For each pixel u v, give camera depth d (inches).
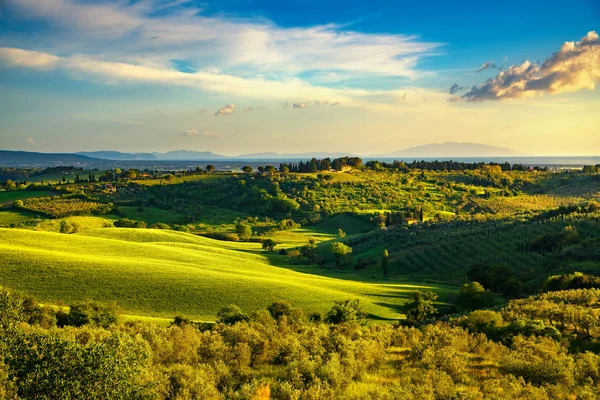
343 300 2824.8
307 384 889.5
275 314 2249.0
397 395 841.5
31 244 3464.6
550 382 978.1
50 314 1733.5
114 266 2908.5
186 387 800.9
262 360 1148.5
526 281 3688.5
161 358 1044.5
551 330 1563.7
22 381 604.4
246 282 2928.2
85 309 1824.6
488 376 1051.3
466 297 2802.7
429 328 1561.3
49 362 625.6
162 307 2390.5
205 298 2564.0
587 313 1776.6
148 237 5319.9
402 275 4493.1
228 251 5009.8
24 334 690.2
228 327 1387.8
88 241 3969.0
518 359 1085.8
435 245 4909.0
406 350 1317.7
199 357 1082.7
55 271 2652.6
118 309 2155.5
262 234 7249.0
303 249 5497.1
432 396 848.9
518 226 4980.3
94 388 618.8
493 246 4562.0
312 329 1519.4
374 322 2477.9
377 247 5718.5
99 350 650.8
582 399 867.4
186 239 5556.1
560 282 2972.4
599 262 3543.3
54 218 6855.3
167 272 2945.4
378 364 1144.2
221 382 933.2
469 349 1305.4
